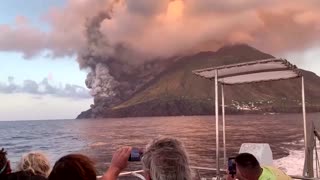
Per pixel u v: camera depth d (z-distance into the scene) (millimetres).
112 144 101938
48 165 3883
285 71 8438
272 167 4438
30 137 133875
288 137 97062
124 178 15742
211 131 136250
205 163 55188
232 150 69562
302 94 8812
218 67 8047
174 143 2066
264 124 159875
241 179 4219
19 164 3883
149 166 2031
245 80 9648
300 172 38000
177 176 1967
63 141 115875
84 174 1730
